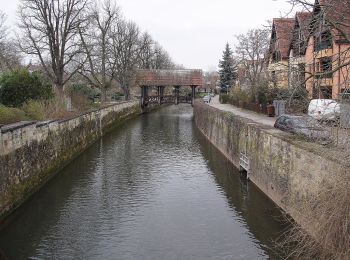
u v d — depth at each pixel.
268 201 17.47
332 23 12.02
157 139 36.06
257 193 18.81
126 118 51.91
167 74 63.69
